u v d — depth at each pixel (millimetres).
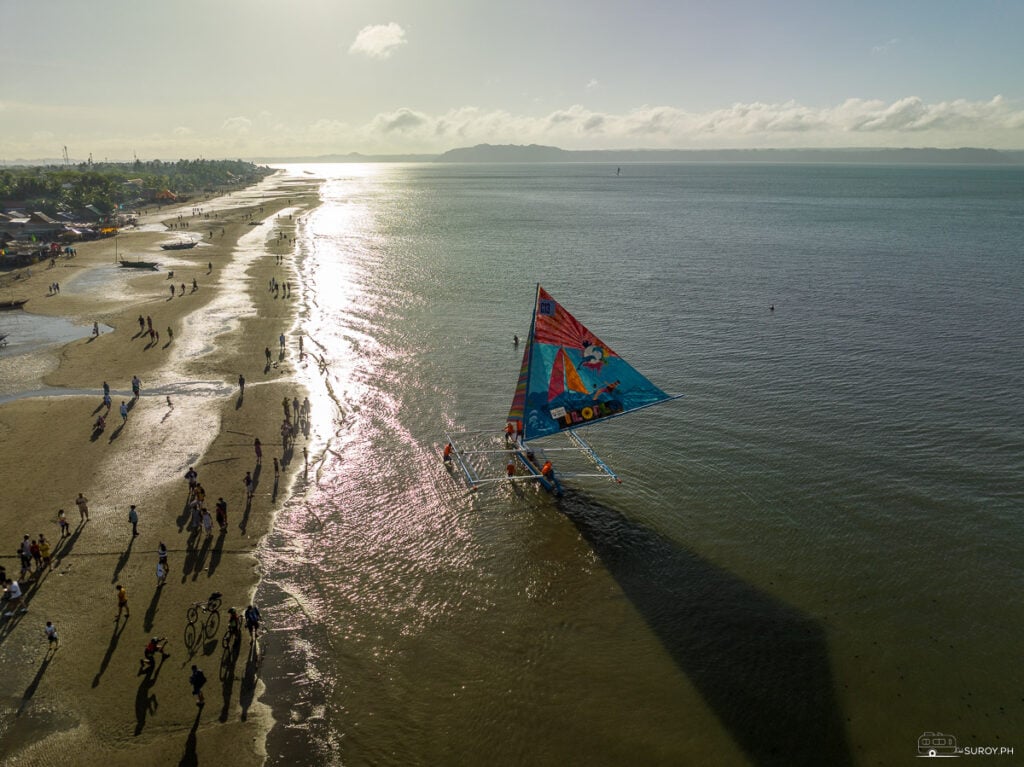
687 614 34125
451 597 35500
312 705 28594
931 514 42031
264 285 107750
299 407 58531
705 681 29969
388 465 48938
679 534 40781
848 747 26656
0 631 31484
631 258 136125
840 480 46219
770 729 27516
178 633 31938
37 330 81625
